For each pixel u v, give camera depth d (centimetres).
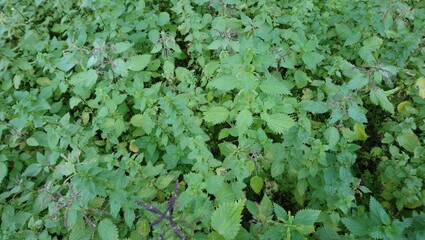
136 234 51
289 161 57
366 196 63
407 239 41
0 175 61
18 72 79
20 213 57
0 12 94
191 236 42
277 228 41
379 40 69
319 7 83
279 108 54
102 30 91
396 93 71
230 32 67
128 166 53
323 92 67
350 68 60
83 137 62
